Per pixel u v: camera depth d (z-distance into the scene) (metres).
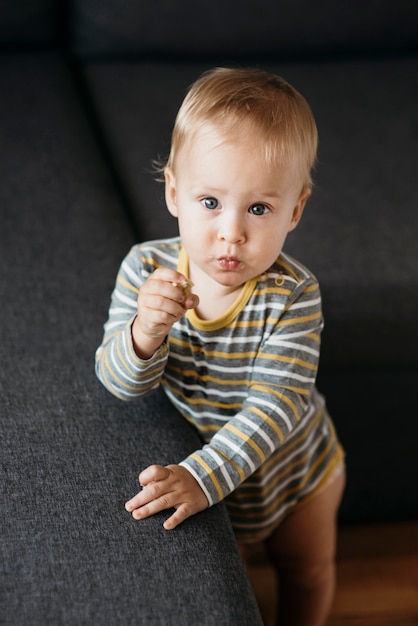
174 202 0.95
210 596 0.80
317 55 1.86
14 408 0.99
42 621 0.75
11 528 0.84
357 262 1.32
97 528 0.85
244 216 0.87
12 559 0.81
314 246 1.34
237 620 0.79
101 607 0.77
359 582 1.47
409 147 1.59
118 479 0.91
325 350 1.32
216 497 0.90
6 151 1.48
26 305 1.14
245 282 0.93
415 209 1.44
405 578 1.48
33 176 1.42
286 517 1.18
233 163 0.85
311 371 0.95
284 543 1.21
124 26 1.76
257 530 1.13
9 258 1.23
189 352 0.96
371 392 1.40
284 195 0.87
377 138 1.60
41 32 1.78
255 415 0.92
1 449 0.93
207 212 0.87
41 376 1.04
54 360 1.06
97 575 0.80
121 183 1.46
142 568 0.82
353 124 1.63
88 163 1.48
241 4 1.77
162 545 0.84
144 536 0.85
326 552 1.23
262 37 1.81
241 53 1.82
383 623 1.41
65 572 0.80
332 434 1.16
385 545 1.53
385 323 1.31
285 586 1.30
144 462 0.94
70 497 0.88
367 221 1.40
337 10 1.80
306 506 1.16
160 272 0.87
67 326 1.12
